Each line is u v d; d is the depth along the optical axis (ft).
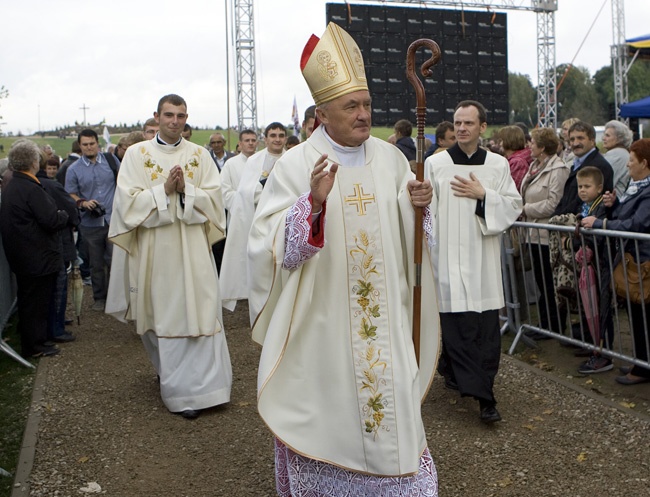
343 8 51.01
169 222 16.57
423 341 10.71
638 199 16.96
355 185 10.12
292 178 10.12
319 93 9.93
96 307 28.73
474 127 16.19
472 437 14.90
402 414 9.84
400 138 28.81
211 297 16.80
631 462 13.39
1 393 18.89
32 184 21.24
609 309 18.13
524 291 21.62
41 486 13.23
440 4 52.80
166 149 17.33
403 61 52.49
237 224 24.90
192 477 13.56
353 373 9.96
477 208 15.96
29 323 21.77
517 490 12.55
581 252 18.12
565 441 14.49
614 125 23.34
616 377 17.95
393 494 9.89
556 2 56.49
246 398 17.79
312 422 10.00
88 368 20.79
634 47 57.11
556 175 20.74
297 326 9.81
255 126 53.67
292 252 9.34
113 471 13.85
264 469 13.78
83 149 28.27
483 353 15.61
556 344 20.99
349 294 10.01
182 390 16.57
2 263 24.79
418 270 10.24
